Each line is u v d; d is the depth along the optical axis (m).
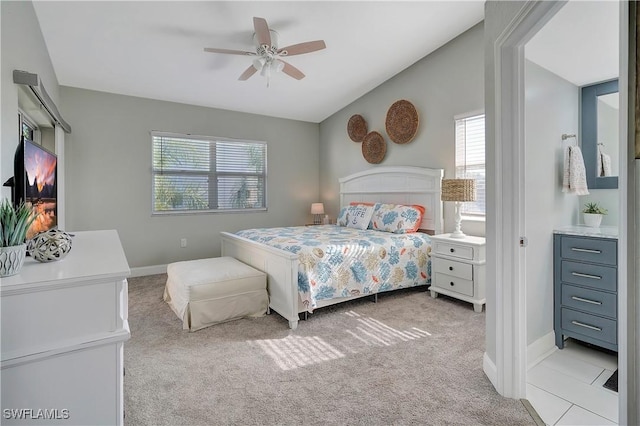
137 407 1.69
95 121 4.24
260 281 2.99
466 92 3.64
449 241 3.32
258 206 5.52
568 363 2.20
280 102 5.07
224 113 5.15
